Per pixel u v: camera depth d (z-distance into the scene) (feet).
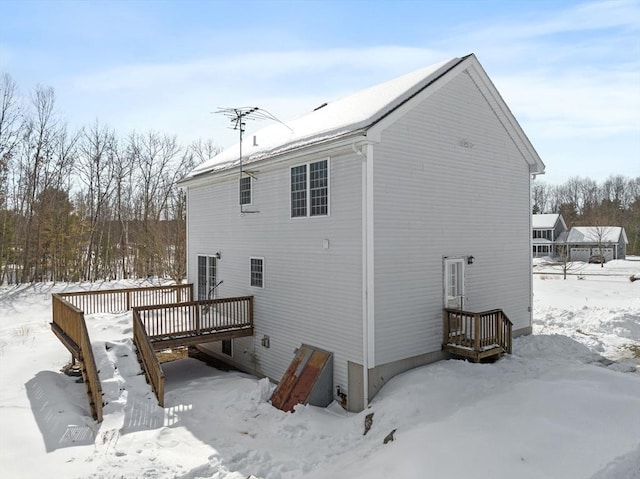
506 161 42.75
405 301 33.78
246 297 43.19
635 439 19.52
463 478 17.94
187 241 58.34
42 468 21.62
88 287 84.28
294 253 38.60
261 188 43.11
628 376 28.55
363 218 31.55
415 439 22.41
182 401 33.17
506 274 42.50
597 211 219.00
